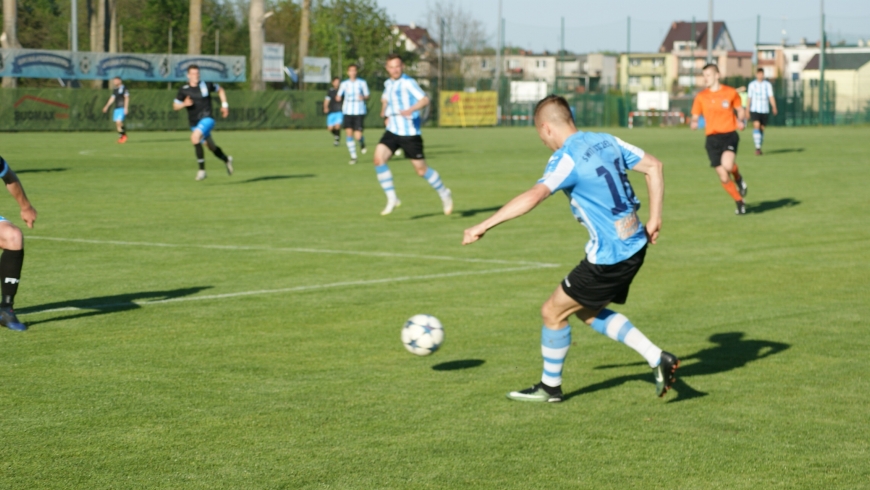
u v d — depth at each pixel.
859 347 7.45
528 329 7.98
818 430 5.50
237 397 6.02
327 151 31.92
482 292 9.51
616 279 5.64
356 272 10.48
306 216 15.20
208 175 22.38
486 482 4.66
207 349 7.21
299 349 7.25
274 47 52.31
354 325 8.06
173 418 5.59
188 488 4.55
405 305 8.87
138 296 9.12
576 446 5.19
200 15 51.69
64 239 12.59
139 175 22.14
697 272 10.70
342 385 6.32
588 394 6.21
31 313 8.35
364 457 4.99
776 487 4.64
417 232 13.57
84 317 8.21
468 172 23.97
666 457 5.04
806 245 12.67
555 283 9.98
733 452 5.12
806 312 8.71
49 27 66.38
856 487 4.65
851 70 106.06
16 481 4.61
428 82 87.12
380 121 56.12
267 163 26.42
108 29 55.72
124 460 4.91
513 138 43.62
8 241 7.64
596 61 136.38
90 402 5.87
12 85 43.97
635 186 21.17
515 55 143.25
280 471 4.77
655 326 8.15
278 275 10.26
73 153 29.22
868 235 13.58
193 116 20.81
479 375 6.61
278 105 51.41
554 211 16.27
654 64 135.25
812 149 34.12
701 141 41.31
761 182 21.41
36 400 5.89
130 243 12.33
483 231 5.30
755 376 6.64
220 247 12.09
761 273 10.65
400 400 6.00
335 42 80.94
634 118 65.94
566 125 5.79
